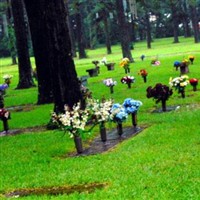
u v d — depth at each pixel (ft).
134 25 233.14
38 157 40.96
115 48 298.97
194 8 258.16
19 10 115.44
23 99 93.86
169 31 366.63
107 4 220.84
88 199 27.35
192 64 115.14
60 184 31.83
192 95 67.82
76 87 55.77
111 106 45.68
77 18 229.45
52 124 56.44
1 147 48.08
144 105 63.41
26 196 30.42
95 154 39.96
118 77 111.14
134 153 37.04
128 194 27.09
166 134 42.52
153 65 128.47
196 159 32.83
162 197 25.80
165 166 32.04
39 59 82.89
